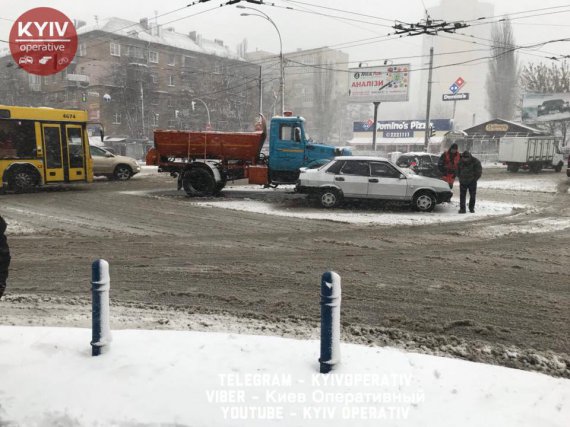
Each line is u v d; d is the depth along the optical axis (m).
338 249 8.79
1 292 3.59
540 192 19.66
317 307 5.64
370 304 5.75
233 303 5.77
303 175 13.76
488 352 4.44
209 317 5.28
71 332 4.59
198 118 70.19
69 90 63.88
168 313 5.40
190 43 75.38
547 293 6.21
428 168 24.31
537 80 58.09
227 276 6.93
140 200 15.41
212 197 16.20
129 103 62.66
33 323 5.07
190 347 4.26
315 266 7.55
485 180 25.94
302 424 3.12
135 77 63.00
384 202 13.54
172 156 16.77
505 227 11.20
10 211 12.91
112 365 3.90
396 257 8.20
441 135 62.84
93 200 15.27
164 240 9.46
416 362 4.02
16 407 3.30
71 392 3.49
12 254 8.15
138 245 8.98
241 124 74.81
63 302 5.75
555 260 8.02
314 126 92.69
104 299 4.11
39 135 16.98
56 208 13.55
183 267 7.41
